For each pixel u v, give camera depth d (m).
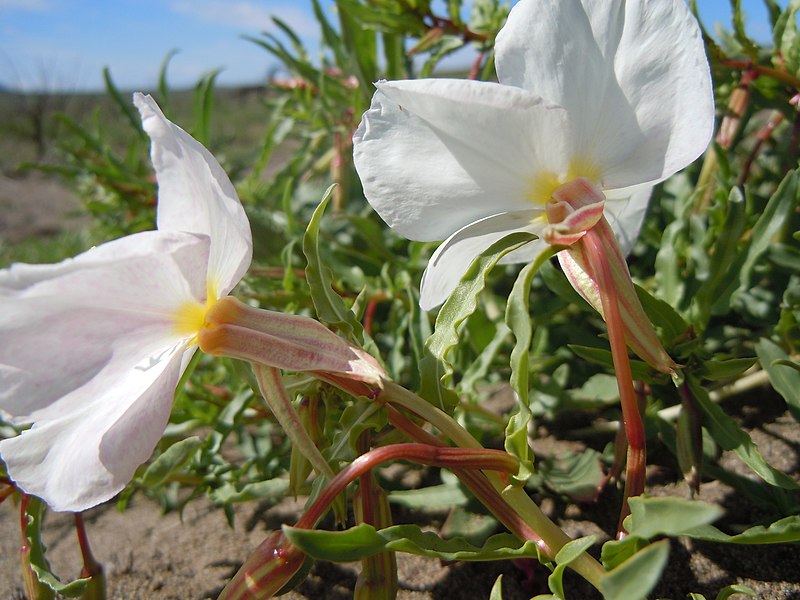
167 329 0.09
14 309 0.08
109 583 0.16
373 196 0.10
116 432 0.09
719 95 0.20
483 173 0.10
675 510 0.08
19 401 0.08
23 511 0.13
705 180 0.18
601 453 0.16
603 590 0.08
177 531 0.17
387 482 0.17
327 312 0.12
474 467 0.10
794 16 0.17
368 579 0.10
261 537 0.17
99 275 0.08
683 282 0.15
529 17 0.10
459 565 0.14
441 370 0.11
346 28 0.22
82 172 0.27
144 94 0.09
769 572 0.12
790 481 0.11
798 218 0.16
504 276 0.21
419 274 0.21
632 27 0.10
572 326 0.17
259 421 0.18
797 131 0.17
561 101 0.10
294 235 0.20
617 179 0.10
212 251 0.09
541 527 0.10
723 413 0.12
